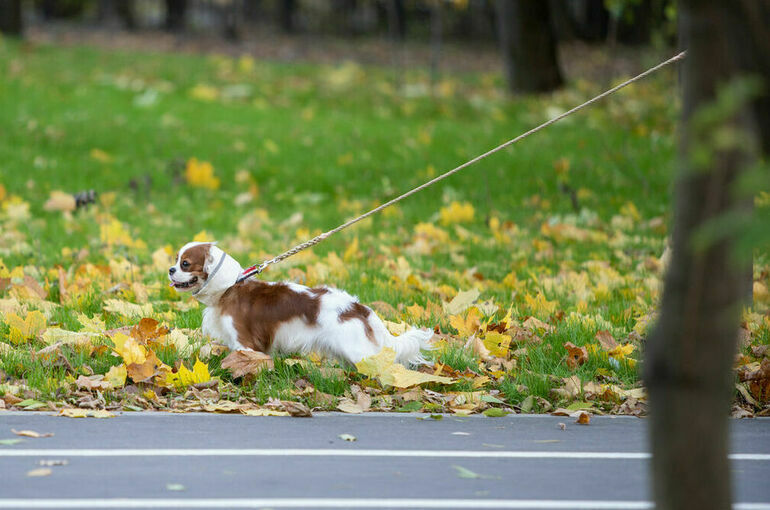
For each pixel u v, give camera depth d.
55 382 7.24
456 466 5.82
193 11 64.44
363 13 65.50
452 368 7.89
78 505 4.93
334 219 15.92
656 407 3.77
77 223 14.43
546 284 11.05
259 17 64.06
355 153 21.09
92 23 57.53
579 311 9.96
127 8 54.34
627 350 8.41
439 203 17.31
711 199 3.51
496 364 8.21
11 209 14.39
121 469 5.57
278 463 5.78
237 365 7.27
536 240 13.62
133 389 7.31
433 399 7.45
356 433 6.54
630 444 6.40
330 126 23.94
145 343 7.96
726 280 3.59
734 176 3.48
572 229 14.32
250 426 6.64
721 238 3.33
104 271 11.09
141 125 22.69
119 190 17.58
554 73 29.12
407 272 11.38
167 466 5.65
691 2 3.53
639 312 9.88
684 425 3.69
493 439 6.48
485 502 5.16
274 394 7.25
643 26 48.09
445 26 58.62
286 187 18.53
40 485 5.24
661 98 27.95
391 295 10.30
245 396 7.34
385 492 5.29
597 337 8.73
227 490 5.24
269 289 7.54
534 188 18.17
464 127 24.12
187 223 15.20
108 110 24.06
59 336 7.99
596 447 6.32
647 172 19.25
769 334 9.02
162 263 11.48
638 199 17.23
